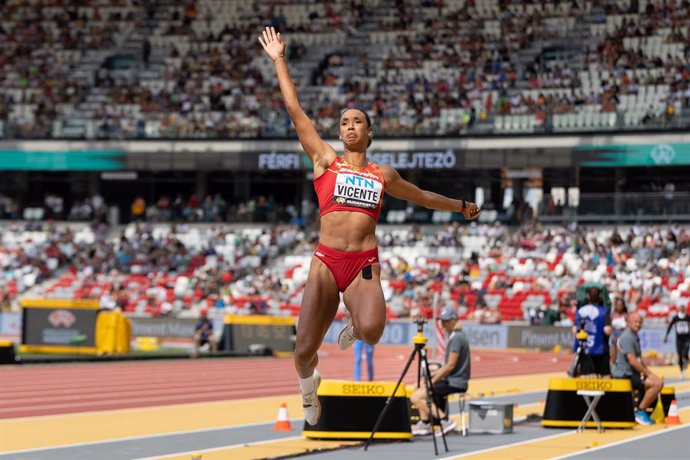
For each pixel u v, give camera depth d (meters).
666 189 105.56
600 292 35.66
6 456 25.47
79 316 74.75
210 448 27.22
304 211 111.50
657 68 105.88
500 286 95.44
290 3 122.88
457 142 103.75
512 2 116.50
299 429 32.12
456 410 39.62
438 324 42.59
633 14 111.19
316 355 15.05
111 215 116.31
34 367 60.78
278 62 15.38
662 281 90.69
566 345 85.06
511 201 106.38
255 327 79.50
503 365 70.94
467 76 111.19
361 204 14.91
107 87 117.06
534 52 111.56
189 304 100.12
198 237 110.81
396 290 97.50
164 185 119.56
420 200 15.73
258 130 108.62
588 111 101.50
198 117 112.50
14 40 122.94
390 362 72.50
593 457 25.77
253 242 107.94
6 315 98.88
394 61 114.56
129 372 58.88
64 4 125.75
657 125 97.94
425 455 25.95
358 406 29.14
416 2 119.56
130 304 100.25
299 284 101.06
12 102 116.62
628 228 99.06
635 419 33.59
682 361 59.91
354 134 15.14
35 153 111.12
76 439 29.22
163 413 37.34
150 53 120.75
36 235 111.50
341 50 116.88
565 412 32.66
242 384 52.22
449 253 102.06
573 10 113.56
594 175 107.56
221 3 124.12
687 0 110.44
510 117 102.88
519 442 29.02
